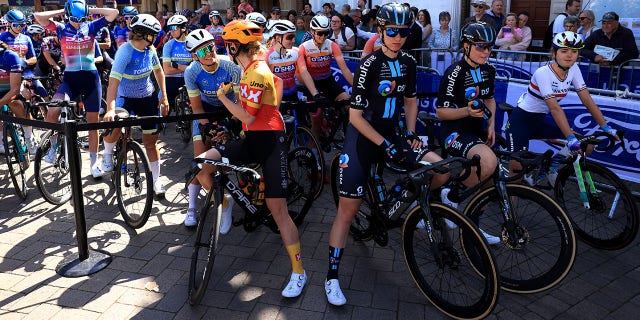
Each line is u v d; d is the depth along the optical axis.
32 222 4.19
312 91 4.71
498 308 2.95
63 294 3.14
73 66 4.82
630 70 5.63
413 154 3.03
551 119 4.83
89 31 4.86
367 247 3.69
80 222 3.41
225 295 3.11
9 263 3.52
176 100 6.50
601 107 4.55
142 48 4.17
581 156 3.65
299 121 4.97
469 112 3.22
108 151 4.66
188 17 11.23
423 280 3.00
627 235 3.48
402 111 4.34
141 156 3.86
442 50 7.03
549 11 8.73
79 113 5.86
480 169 2.88
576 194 4.58
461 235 3.22
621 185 3.49
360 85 2.83
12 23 5.99
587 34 6.51
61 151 4.64
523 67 6.42
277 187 3.02
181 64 6.12
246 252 3.64
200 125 3.76
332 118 5.31
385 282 3.24
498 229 3.89
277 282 3.25
